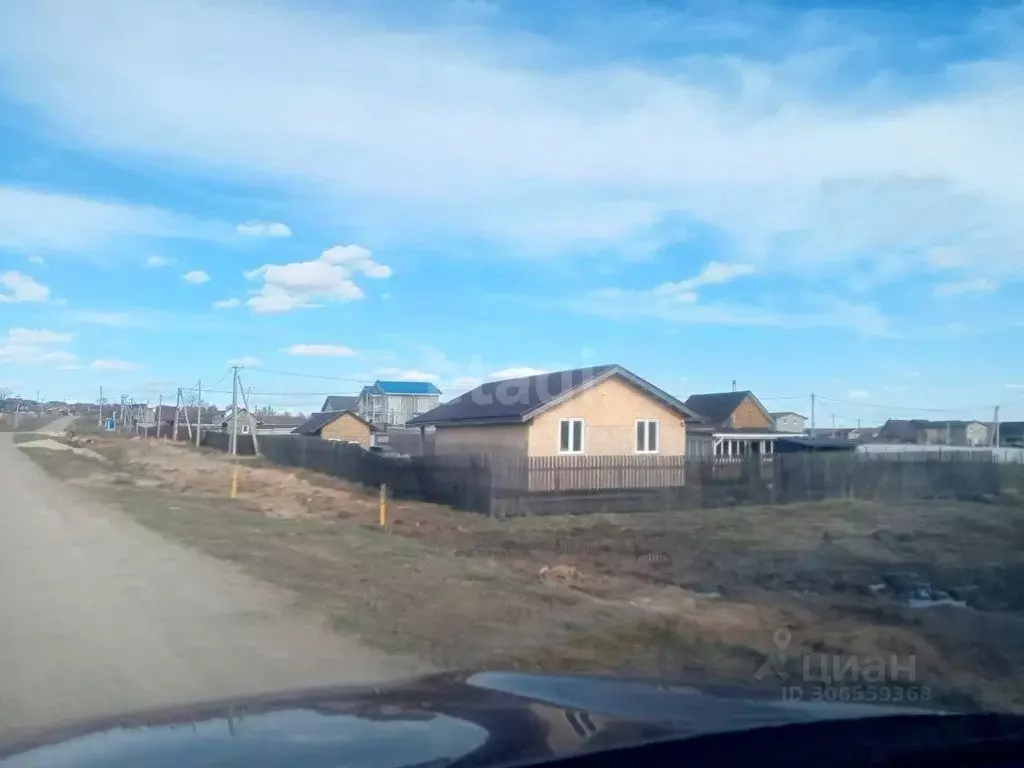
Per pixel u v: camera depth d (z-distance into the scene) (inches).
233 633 334.0
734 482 1090.1
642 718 121.7
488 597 404.2
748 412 2249.0
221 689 258.7
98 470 1427.2
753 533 742.5
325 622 352.8
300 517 779.4
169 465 1558.8
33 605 387.5
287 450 1770.4
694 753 108.5
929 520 852.0
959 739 118.0
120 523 709.3
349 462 1343.5
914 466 1194.6
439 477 1013.2
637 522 833.5
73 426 4065.0
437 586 431.8
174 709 144.8
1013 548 644.7
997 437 2036.2
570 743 108.1
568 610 378.3
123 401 5216.5
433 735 112.9
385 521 779.4
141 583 441.7
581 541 683.4
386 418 3174.2
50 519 743.1
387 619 358.0
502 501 905.5
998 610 422.0
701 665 289.0
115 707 239.9
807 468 1122.7
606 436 1209.4
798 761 109.0
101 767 105.3
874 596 458.9
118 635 331.0
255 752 108.0
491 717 122.5
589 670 278.4
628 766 103.9
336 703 137.3
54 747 120.3
